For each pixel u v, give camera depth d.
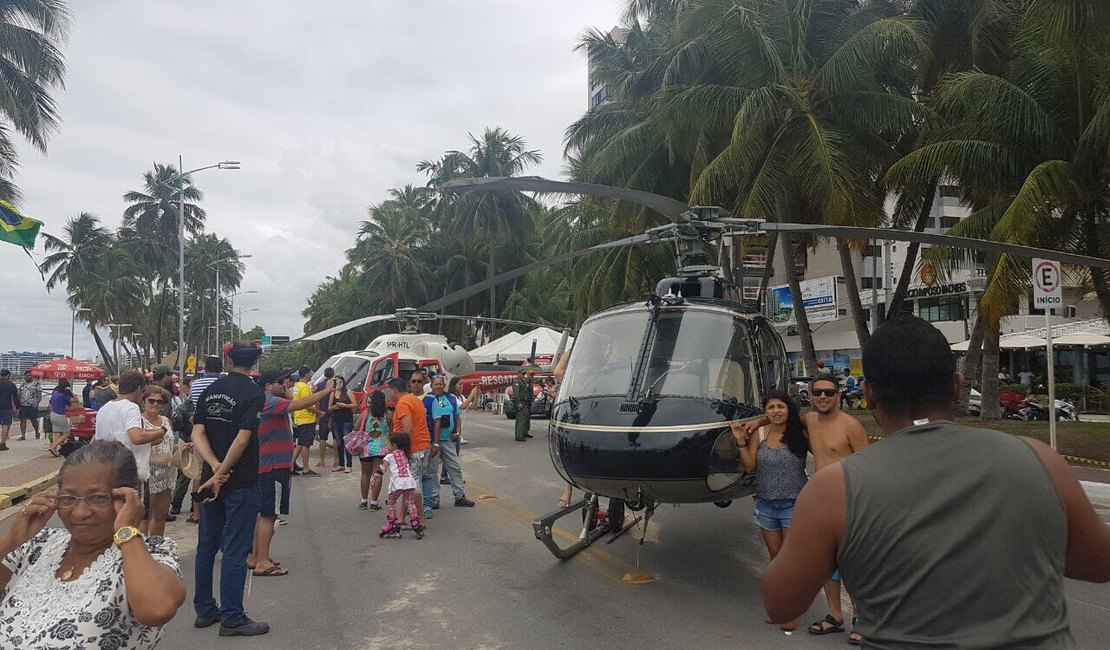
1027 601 1.79
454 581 6.82
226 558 5.47
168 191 69.44
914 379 2.06
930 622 1.81
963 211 42.91
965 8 17.59
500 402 30.39
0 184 26.12
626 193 7.29
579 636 5.43
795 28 17.89
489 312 52.62
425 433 8.86
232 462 5.42
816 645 5.24
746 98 16.77
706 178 17.28
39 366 38.06
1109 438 14.28
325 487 12.04
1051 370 11.20
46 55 24.41
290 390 14.16
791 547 2.02
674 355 6.70
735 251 19.98
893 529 1.87
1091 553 1.97
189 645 5.29
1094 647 5.22
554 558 7.60
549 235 45.12
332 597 6.36
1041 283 11.36
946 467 1.92
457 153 48.41
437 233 54.62
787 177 17.41
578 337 7.45
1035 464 1.92
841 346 35.72
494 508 10.22
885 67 18.08
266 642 5.35
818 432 5.82
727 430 6.15
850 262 20.03
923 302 34.03
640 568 7.21
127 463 2.62
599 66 26.69
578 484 6.54
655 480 6.05
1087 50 12.91
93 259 70.44
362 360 16.88
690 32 19.66
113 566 2.49
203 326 96.44
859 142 17.75
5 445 17.97
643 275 25.25
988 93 13.77
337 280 77.31
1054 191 12.87
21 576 2.56
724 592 6.46
